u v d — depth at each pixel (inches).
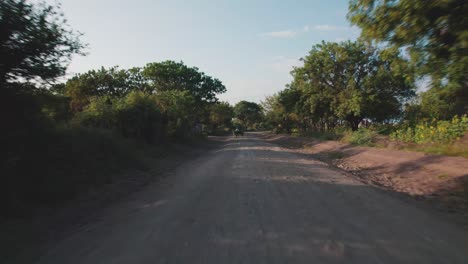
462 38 236.7
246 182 398.9
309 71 1339.8
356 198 311.1
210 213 255.9
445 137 644.1
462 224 227.6
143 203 303.3
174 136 1021.8
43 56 303.3
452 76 267.9
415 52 280.4
